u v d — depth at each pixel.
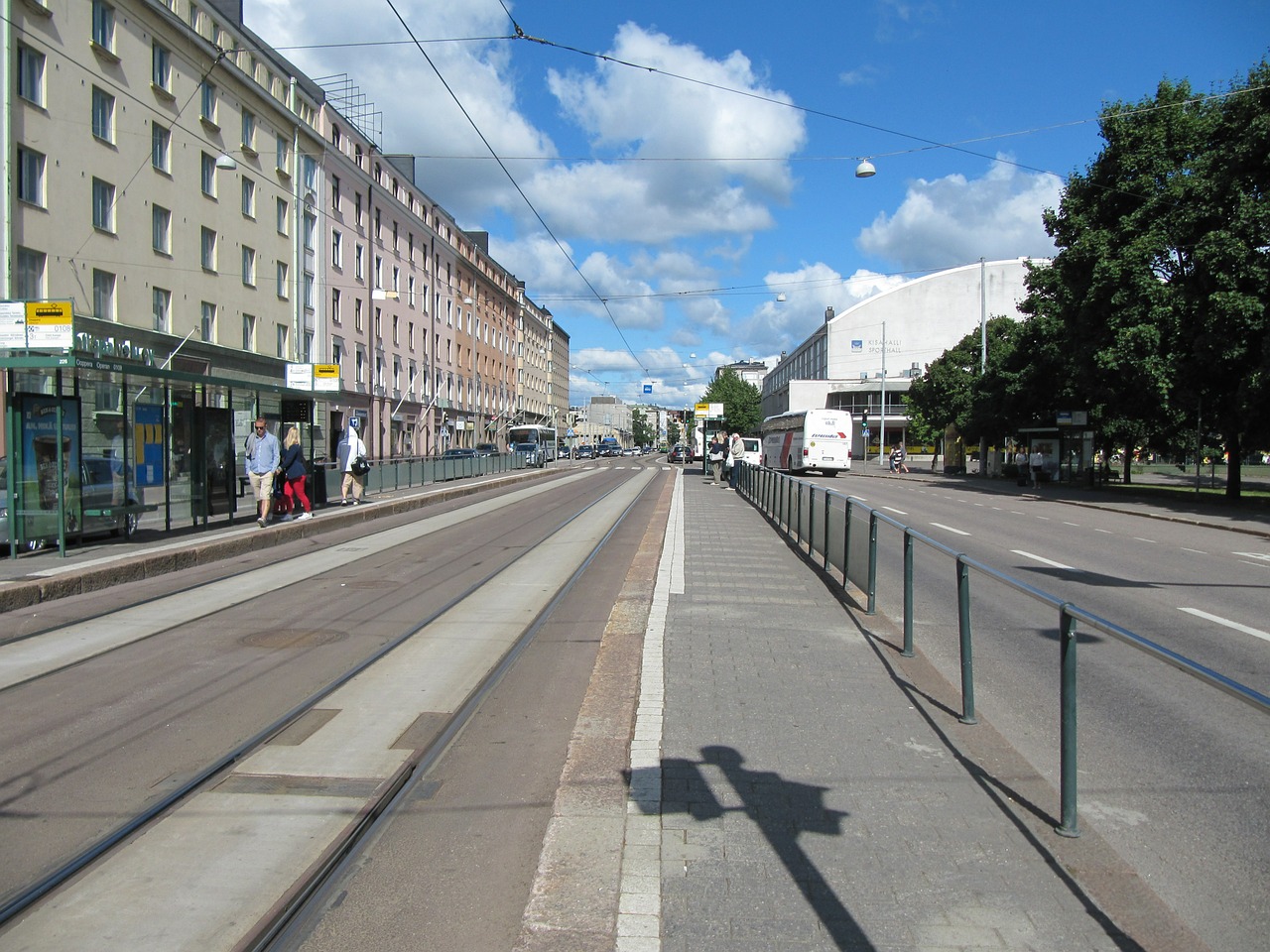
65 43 24.38
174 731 5.67
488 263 74.94
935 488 39.22
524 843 4.15
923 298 85.94
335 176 43.31
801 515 13.96
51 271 23.94
